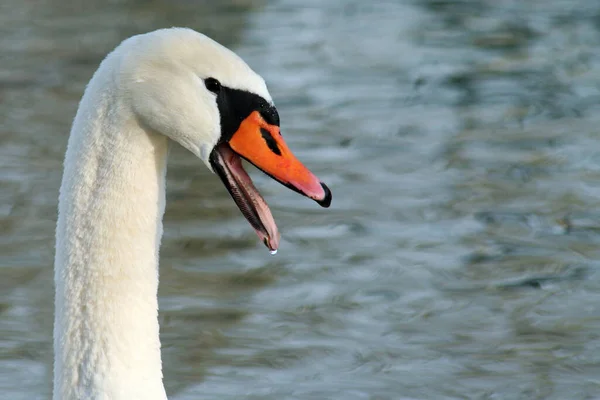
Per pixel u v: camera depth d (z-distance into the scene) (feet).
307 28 82.12
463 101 66.44
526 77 70.79
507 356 38.45
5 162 55.36
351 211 50.37
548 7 89.30
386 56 75.31
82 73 71.15
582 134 60.18
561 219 49.44
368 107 64.95
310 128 61.16
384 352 38.75
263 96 24.31
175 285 43.16
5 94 66.74
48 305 41.57
